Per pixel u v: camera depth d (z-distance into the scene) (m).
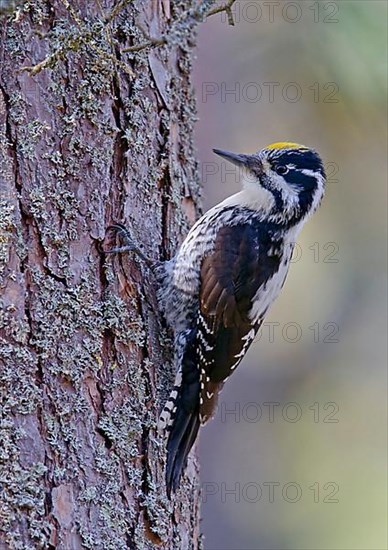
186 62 9.48
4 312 7.39
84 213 7.94
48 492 7.35
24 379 7.39
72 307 7.74
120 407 7.96
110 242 8.16
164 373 8.65
